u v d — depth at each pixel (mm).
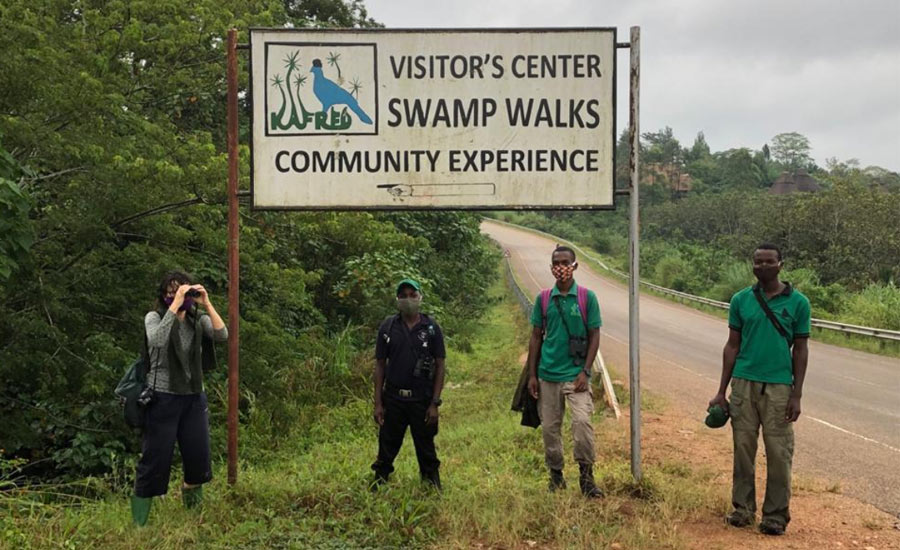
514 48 6043
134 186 8758
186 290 5066
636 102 5980
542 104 6039
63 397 8648
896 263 33812
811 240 36406
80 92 8375
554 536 4984
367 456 7688
